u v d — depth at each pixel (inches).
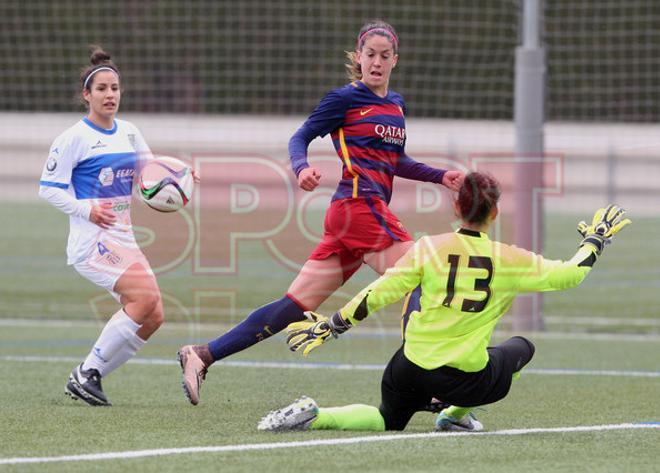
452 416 756.0
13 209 2886.3
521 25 1455.5
